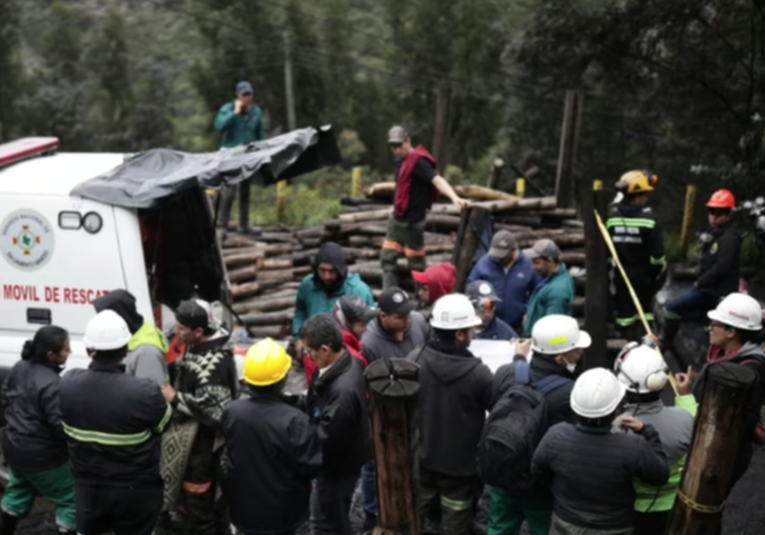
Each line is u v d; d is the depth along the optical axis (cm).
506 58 2364
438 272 789
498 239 855
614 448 498
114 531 591
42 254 727
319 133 810
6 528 654
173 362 680
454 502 602
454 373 584
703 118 1833
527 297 872
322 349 573
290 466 554
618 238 908
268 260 1199
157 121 3944
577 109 1279
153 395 568
